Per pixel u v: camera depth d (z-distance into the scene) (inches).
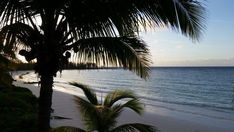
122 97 289.3
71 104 1268.5
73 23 220.2
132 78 4436.5
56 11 221.1
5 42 217.8
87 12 211.6
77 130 258.5
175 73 6077.8
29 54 217.6
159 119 1042.1
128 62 227.5
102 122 266.2
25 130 478.9
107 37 220.7
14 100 727.7
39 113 226.4
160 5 206.8
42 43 219.9
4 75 540.4
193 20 216.7
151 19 213.5
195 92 2474.2
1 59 457.1
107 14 210.4
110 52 221.9
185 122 1016.9
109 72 6820.9
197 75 5182.1
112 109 273.0
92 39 221.5
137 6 206.8
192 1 218.8
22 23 215.2
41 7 211.2
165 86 3002.0
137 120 986.1
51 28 219.3
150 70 237.0
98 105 279.7
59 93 1959.9
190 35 218.1
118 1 204.5
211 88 2824.8
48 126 227.8
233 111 1450.5
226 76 4817.9
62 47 224.5
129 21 213.9
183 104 1715.1
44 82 222.7
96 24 215.8
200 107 1598.2
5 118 554.3
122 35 224.7
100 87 2878.9
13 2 204.1
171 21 211.3
